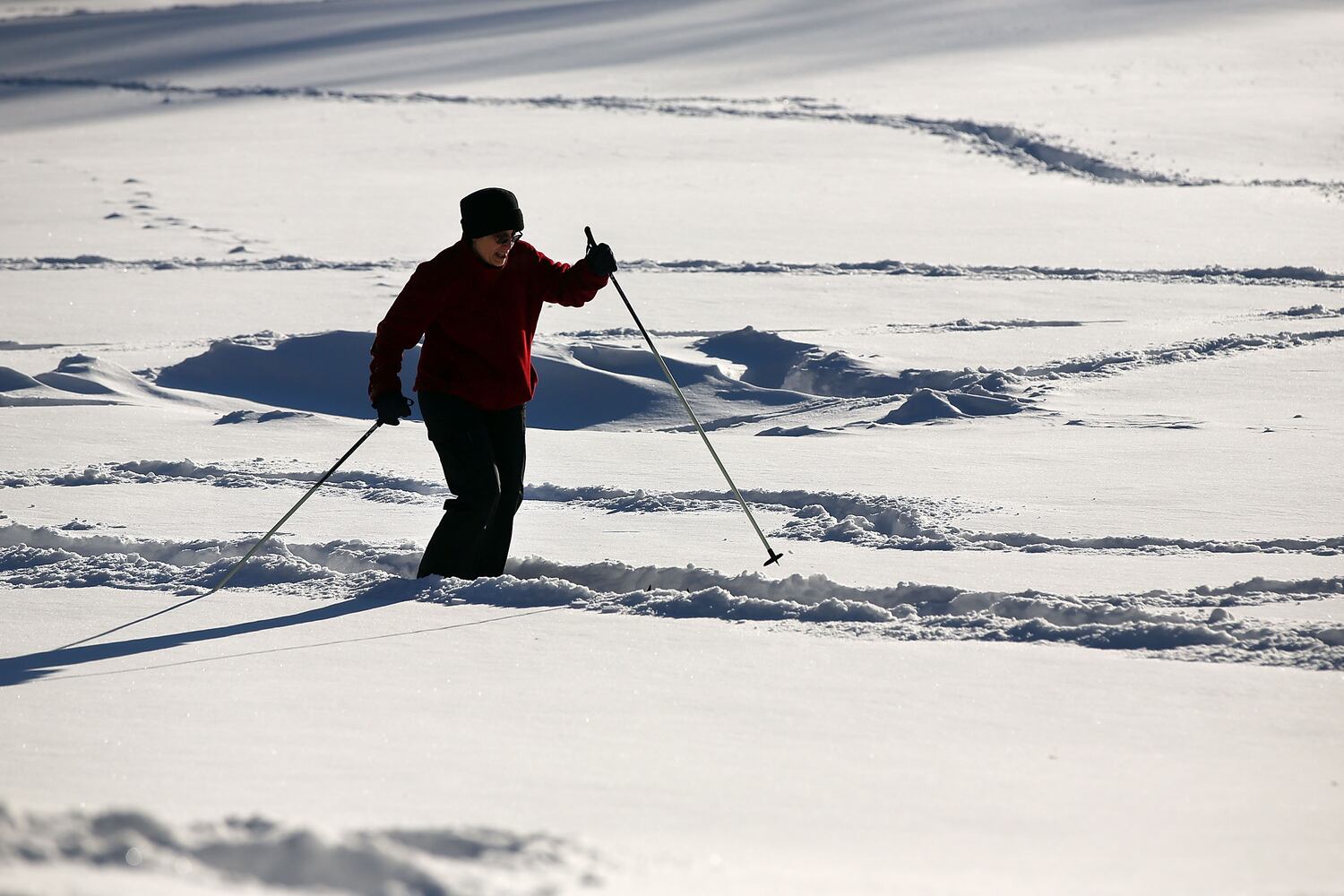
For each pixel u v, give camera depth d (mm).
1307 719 12594
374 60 188250
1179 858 9125
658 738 12148
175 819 9609
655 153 111375
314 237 74875
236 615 17297
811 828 9820
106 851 6512
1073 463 26625
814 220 78750
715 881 7969
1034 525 21344
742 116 133875
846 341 45312
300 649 15539
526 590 17625
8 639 16234
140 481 26922
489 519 19141
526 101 147875
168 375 43594
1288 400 34000
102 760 11578
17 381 39469
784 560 19594
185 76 179125
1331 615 16125
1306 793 10656
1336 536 20188
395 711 13062
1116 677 13914
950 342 44750
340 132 129000
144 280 61719
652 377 41750
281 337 46969
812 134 121875
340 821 9797
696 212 81562
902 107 136750
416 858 6914
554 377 40844
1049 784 10891
